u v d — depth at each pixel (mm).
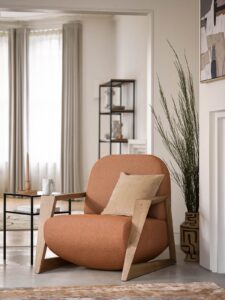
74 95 10805
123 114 9836
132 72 9250
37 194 6043
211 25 5512
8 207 9758
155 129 6969
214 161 5586
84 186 10906
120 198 5660
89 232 5332
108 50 10852
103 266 5461
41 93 11086
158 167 5836
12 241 6902
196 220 5926
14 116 11055
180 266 5766
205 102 5688
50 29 10977
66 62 10812
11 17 10914
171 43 7012
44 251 5543
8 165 11125
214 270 5543
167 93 7016
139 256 5371
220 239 5539
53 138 11070
